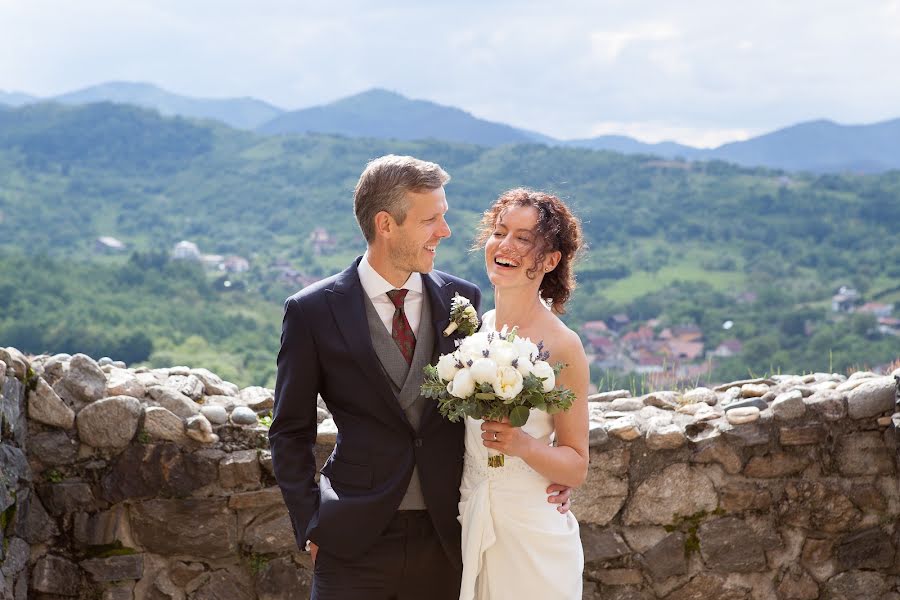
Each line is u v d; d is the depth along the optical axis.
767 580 3.70
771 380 4.04
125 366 3.90
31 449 3.49
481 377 2.30
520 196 2.68
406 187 2.55
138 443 3.54
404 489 2.57
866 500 3.67
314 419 2.71
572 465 2.52
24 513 3.40
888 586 3.67
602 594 3.68
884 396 3.64
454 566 2.66
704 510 3.68
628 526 3.68
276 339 33.00
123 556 3.55
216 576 3.60
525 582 2.58
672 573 3.67
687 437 3.69
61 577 3.51
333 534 2.54
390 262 2.63
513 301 2.68
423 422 2.59
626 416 3.77
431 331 2.68
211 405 3.70
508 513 2.57
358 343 2.58
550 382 2.35
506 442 2.41
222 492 3.59
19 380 3.44
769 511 3.69
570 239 2.70
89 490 3.53
